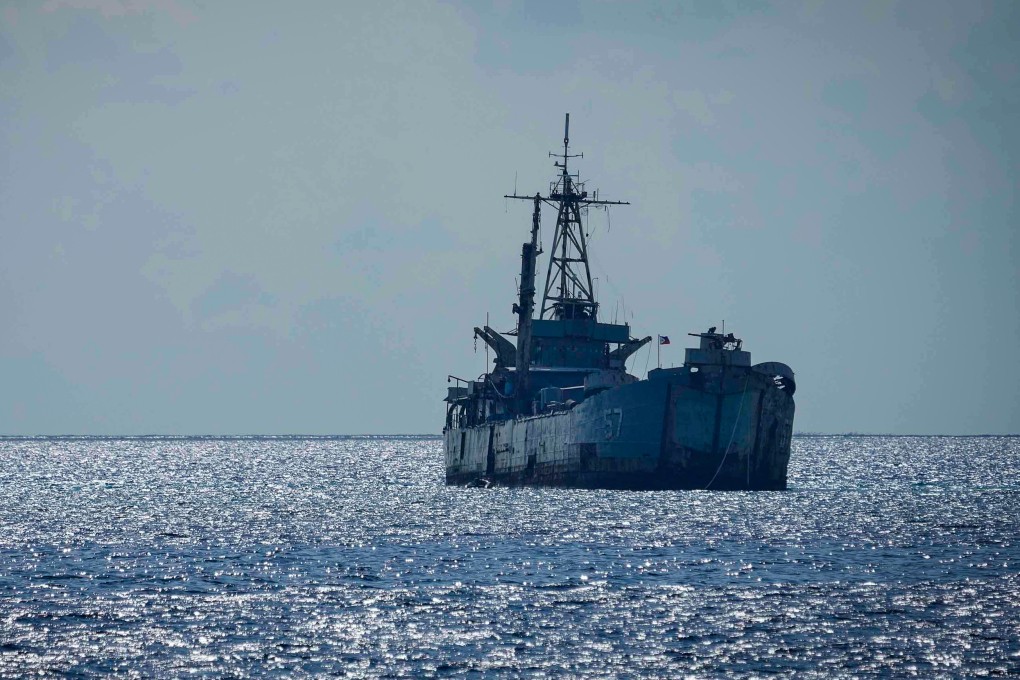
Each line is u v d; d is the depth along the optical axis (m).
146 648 188.75
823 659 180.50
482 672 175.62
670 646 188.00
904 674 173.38
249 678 173.00
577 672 175.38
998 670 174.75
